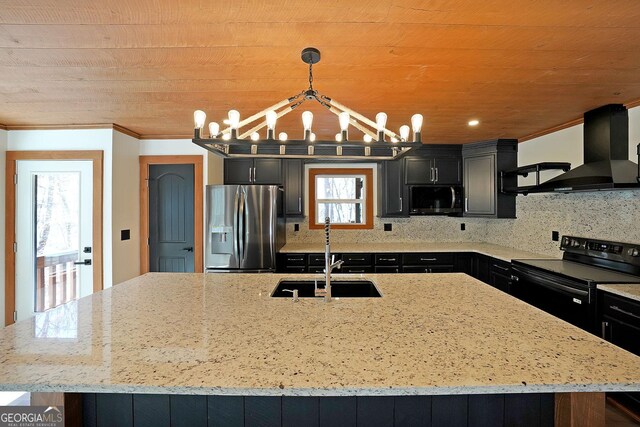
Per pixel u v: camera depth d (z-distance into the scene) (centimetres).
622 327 201
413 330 129
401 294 183
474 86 215
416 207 422
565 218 315
